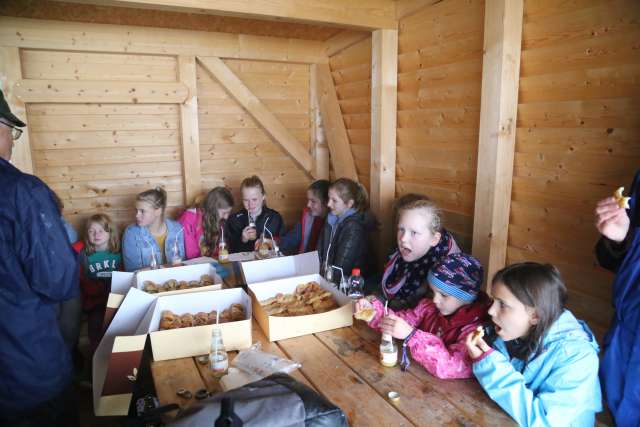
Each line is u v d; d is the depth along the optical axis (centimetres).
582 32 189
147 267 267
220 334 155
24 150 316
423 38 277
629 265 134
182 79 351
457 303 160
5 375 172
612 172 183
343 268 277
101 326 296
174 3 241
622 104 177
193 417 97
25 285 171
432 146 281
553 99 204
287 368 150
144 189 363
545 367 128
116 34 326
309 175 411
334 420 102
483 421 125
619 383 137
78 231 349
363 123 346
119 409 156
